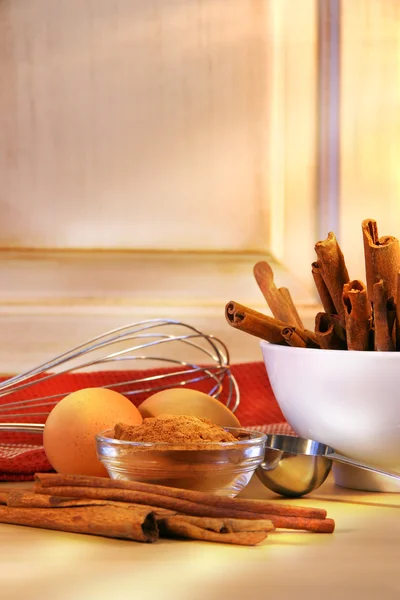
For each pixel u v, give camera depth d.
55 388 1.22
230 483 0.74
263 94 1.55
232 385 1.25
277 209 1.56
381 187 1.57
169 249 1.54
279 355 0.81
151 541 0.66
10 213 1.52
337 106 1.56
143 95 1.53
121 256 1.53
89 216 1.53
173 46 1.53
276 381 0.83
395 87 1.57
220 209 1.54
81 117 1.53
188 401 0.88
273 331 0.83
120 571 0.59
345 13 1.56
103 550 0.64
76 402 0.83
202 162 1.54
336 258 0.81
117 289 1.52
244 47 1.54
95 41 1.52
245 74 1.54
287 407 0.82
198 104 1.54
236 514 0.68
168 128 1.54
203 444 0.72
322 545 0.65
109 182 1.53
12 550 0.64
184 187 1.54
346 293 0.78
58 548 0.65
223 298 1.53
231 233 1.55
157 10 1.53
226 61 1.54
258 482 0.89
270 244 1.55
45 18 1.51
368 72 1.56
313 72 1.56
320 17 1.55
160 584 0.56
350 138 1.56
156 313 1.52
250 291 1.53
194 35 1.53
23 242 1.52
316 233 1.56
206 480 0.73
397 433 0.77
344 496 0.82
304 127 1.56
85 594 0.54
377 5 1.56
